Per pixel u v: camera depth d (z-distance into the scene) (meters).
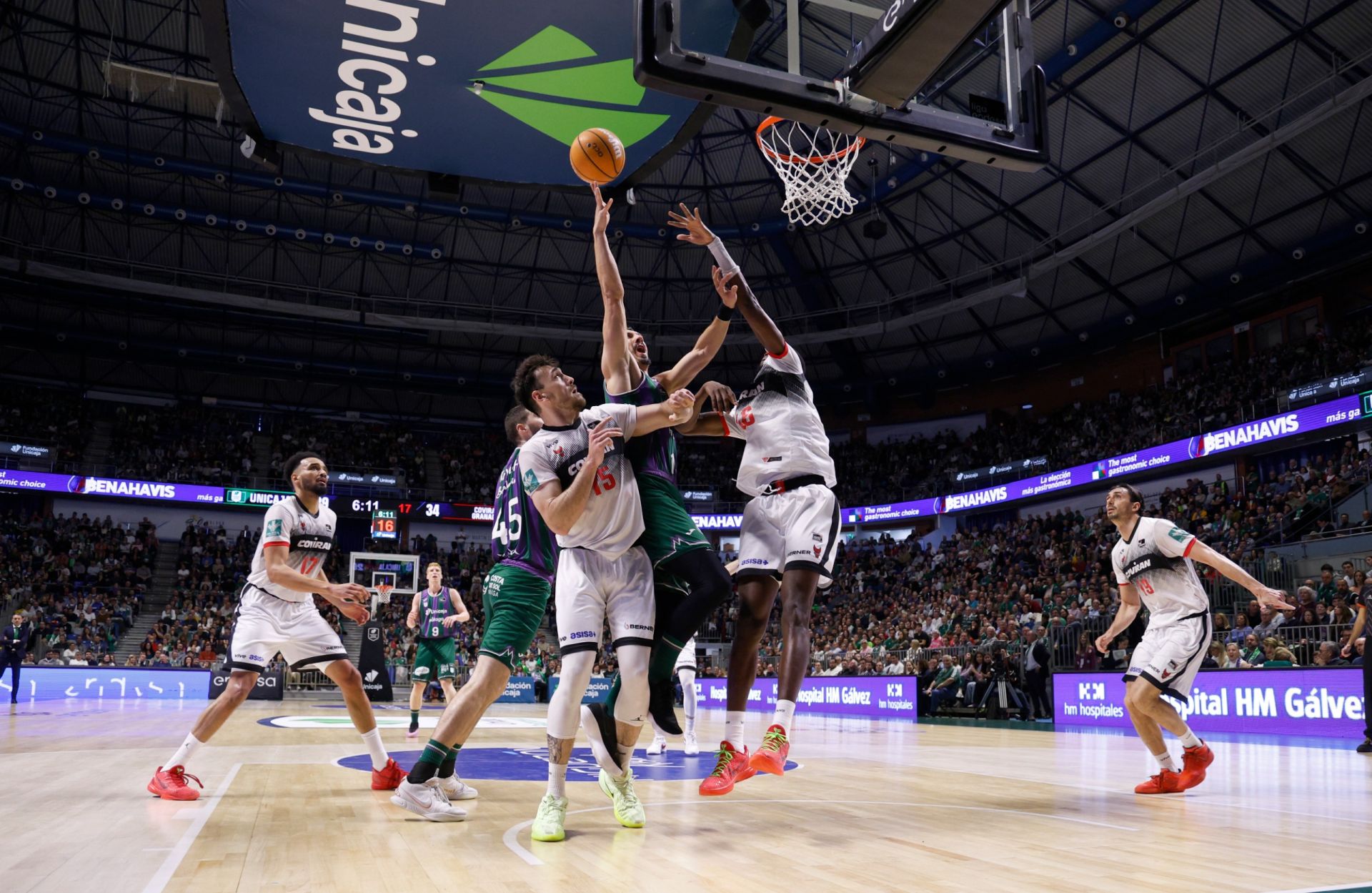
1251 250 22.09
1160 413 24.52
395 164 7.18
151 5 20.70
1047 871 2.90
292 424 33.84
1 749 7.48
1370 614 9.45
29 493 27.88
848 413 33.53
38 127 22.67
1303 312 22.86
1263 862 3.07
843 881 2.75
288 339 31.58
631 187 7.50
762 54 18.47
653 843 3.36
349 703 4.82
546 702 23.03
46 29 21.06
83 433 29.56
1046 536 24.31
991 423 30.73
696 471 33.69
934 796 4.88
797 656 4.04
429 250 27.62
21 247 24.33
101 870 2.86
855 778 5.89
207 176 24.36
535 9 5.54
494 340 32.62
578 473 3.42
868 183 24.52
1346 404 18.42
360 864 2.95
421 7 5.57
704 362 4.45
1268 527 18.88
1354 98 15.46
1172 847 3.35
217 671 20.41
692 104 6.46
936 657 17.78
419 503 29.44
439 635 9.43
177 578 26.97
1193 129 19.39
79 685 20.19
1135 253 23.70
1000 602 20.73
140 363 31.95
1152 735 5.04
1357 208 19.86
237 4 5.55
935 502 28.58
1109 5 17.30
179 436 31.16
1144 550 5.11
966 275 24.86
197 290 25.88
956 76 16.45
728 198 26.48
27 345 29.25
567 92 6.33
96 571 26.08
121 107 23.23
